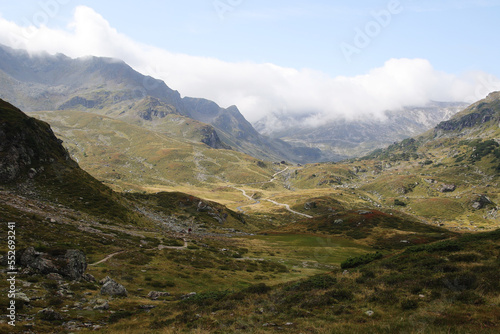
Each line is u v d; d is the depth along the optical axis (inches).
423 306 729.6
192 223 4864.7
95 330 724.0
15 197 2378.2
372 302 823.7
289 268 2338.8
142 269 1615.4
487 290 755.4
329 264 2546.8
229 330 694.5
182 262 1999.3
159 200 5713.6
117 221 3038.9
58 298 906.7
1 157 2960.1
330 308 819.4
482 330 542.9
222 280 1701.5
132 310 967.6
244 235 4404.5
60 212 2487.7
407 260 1175.0
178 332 697.0
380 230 4212.6
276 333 645.3
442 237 3661.4
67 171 3523.6
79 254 1207.6
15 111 3654.0
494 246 1126.4
